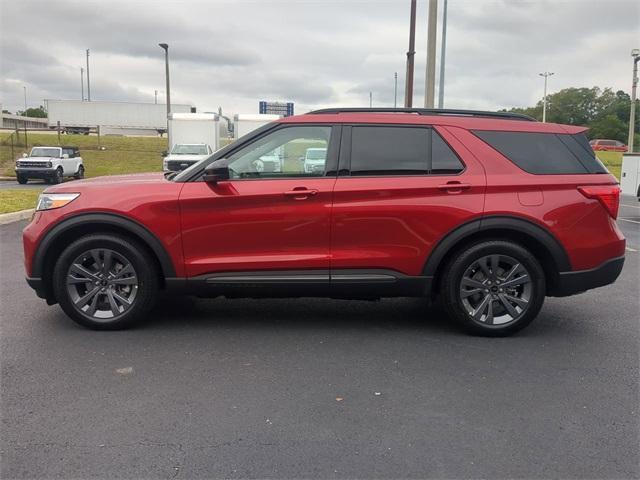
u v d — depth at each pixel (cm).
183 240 497
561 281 510
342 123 509
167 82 3231
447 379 418
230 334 514
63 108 4750
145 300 513
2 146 4112
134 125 4875
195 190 496
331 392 393
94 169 3525
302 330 529
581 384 412
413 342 499
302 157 505
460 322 512
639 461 311
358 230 496
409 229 498
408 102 1866
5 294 645
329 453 315
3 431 336
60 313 573
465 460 310
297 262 498
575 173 511
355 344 492
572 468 304
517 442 329
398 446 323
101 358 452
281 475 294
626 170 2291
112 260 510
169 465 302
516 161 509
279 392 392
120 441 325
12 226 1205
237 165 505
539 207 499
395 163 503
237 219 495
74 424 345
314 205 493
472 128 514
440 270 519
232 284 503
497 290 509
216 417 355
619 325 557
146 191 500
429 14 1319
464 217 495
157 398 381
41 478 290
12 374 418
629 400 386
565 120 10000
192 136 2730
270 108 5562
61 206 502
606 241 511
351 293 512
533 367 444
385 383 409
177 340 496
